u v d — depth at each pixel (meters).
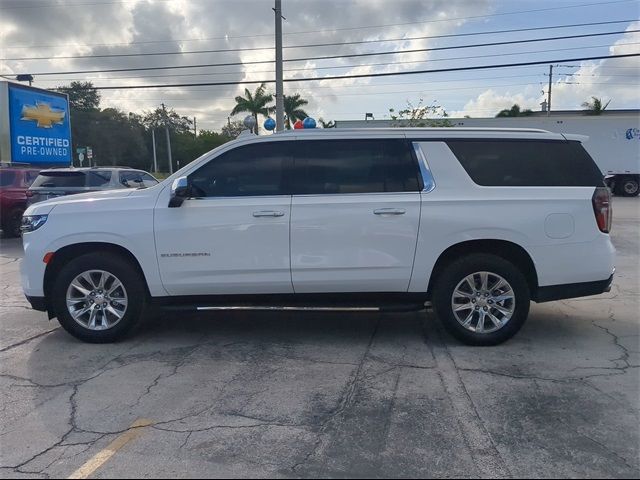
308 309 5.34
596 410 3.94
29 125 19.34
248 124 16.16
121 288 5.43
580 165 5.34
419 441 3.54
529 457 3.34
